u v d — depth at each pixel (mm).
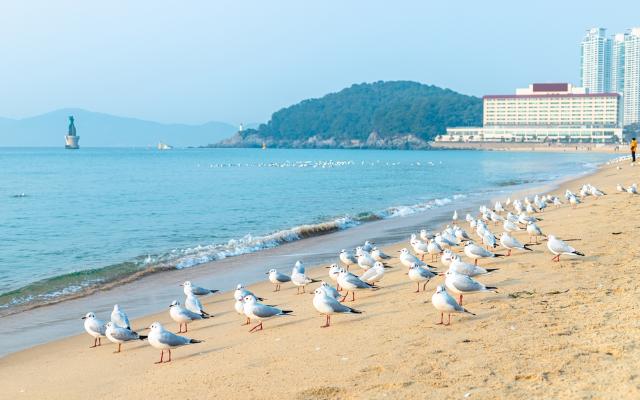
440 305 13125
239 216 43719
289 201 54656
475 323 13039
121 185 77375
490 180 79625
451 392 9492
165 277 23641
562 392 9047
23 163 157125
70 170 120438
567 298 14352
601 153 199500
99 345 15219
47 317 18266
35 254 29125
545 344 11172
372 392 9820
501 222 32094
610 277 16266
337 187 71500
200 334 15148
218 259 27203
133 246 31172
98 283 22766
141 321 17359
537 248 21734
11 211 47812
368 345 12289
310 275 22422
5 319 18141
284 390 10352
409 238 31203
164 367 12664
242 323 15938
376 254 20812
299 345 12891
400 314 14523
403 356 11344
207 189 69812
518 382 9617
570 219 29719
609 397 8688
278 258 26891
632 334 11156
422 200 54000
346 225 37312
